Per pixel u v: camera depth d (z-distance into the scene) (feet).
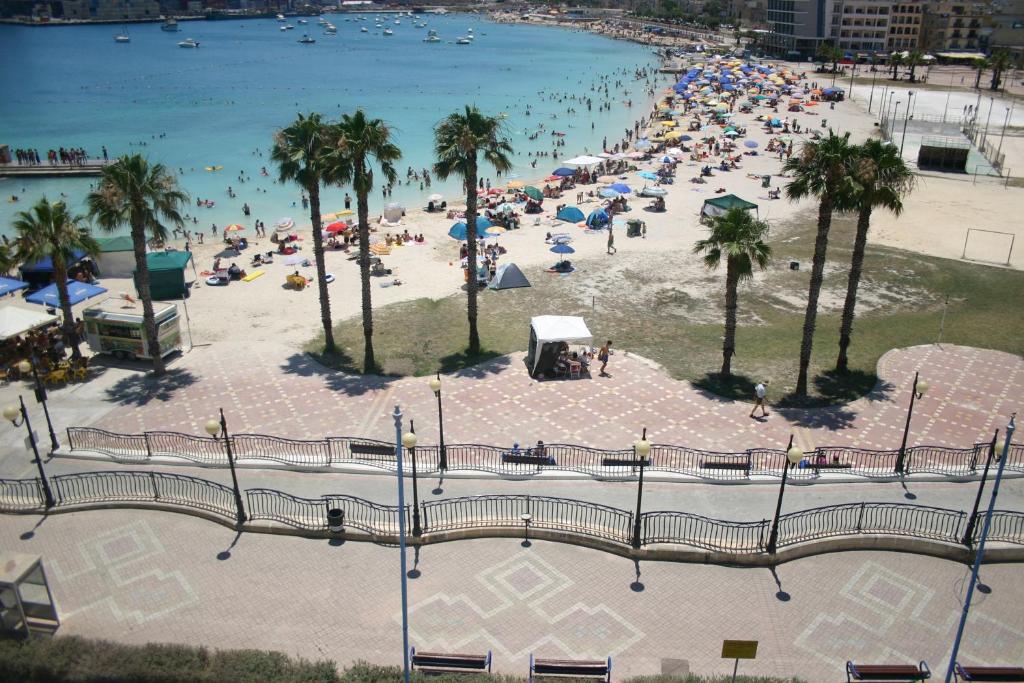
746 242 128.98
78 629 74.28
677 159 342.85
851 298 135.44
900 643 73.15
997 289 185.37
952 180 307.17
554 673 66.28
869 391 134.00
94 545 87.30
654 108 531.91
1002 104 522.47
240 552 86.07
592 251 221.46
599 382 137.18
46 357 142.41
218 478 103.04
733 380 138.41
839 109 504.84
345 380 138.72
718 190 294.46
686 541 86.17
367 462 106.52
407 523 90.68
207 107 512.22
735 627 75.00
